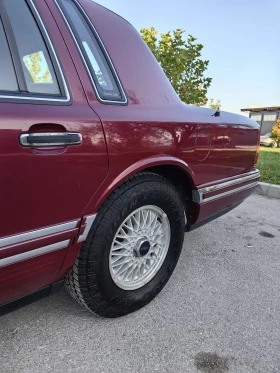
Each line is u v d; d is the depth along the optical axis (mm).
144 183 1787
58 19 1478
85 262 1591
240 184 2639
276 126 25484
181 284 2320
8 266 1246
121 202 1668
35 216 1286
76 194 1414
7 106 1187
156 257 2098
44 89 1350
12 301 1396
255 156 2854
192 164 2076
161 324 1877
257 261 2723
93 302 1718
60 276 1558
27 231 1274
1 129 1136
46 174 1282
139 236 1941
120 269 1865
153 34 5117
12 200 1198
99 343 1707
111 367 1558
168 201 1980
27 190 1234
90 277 1630
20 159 1191
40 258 1358
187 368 1573
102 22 1756
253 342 1765
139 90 1813
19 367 1530
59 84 1404
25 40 1331
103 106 1550
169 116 1896
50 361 1575
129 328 1832
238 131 2516
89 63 1560
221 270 2547
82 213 1469
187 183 2182
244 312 2020
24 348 1651
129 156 1625
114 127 1537
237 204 2850
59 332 1776
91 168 1448
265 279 2436
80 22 1616
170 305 2064
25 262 1306
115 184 1577
